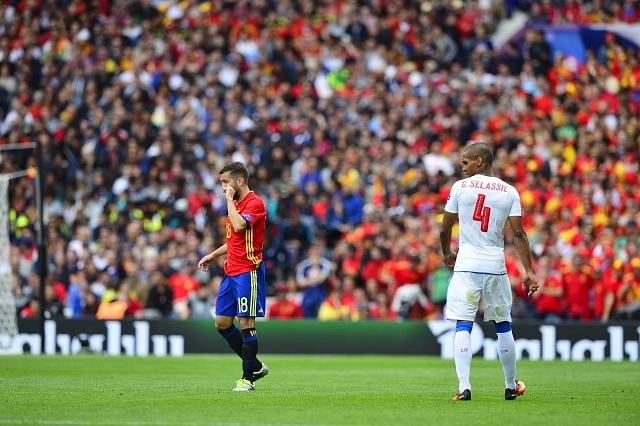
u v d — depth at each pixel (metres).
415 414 30.52
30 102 100.12
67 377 46.69
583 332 66.81
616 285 73.06
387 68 102.12
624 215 83.69
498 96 98.62
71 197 91.12
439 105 97.88
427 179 86.06
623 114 99.56
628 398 36.47
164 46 105.38
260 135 92.31
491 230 33.84
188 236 78.38
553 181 87.31
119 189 88.94
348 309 74.50
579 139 94.19
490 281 33.81
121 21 109.44
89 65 103.44
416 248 77.88
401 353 68.56
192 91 97.19
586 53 105.31
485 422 28.67
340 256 77.94
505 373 34.91
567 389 40.91
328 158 89.50
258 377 38.53
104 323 68.50
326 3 111.50
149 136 93.12
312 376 49.31
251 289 37.12
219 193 88.50
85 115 97.81
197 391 38.09
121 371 51.56
